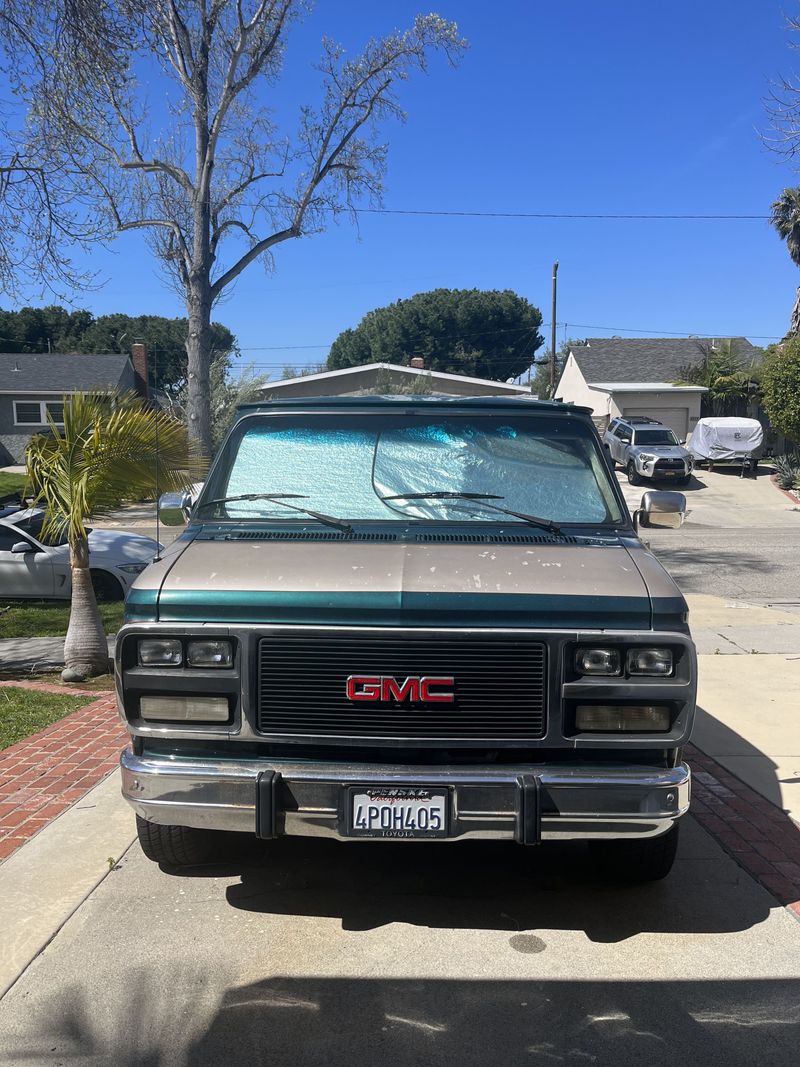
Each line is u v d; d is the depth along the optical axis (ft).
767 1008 10.03
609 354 131.44
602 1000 10.18
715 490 89.30
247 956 11.07
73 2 26.25
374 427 14.20
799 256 110.11
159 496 15.83
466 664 10.56
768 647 28.68
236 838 13.62
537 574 11.12
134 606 11.00
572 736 10.61
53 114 28.76
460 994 10.30
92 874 13.17
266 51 66.49
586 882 13.16
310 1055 9.24
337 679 10.64
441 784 10.44
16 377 125.18
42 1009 9.95
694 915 12.17
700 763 18.15
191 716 10.85
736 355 122.93
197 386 71.26
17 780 16.92
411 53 69.26
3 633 32.68
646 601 10.69
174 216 74.59
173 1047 9.34
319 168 71.97
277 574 11.05
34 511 39.11
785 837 14.66
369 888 12.92
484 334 216.33
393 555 11.62
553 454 13.94
